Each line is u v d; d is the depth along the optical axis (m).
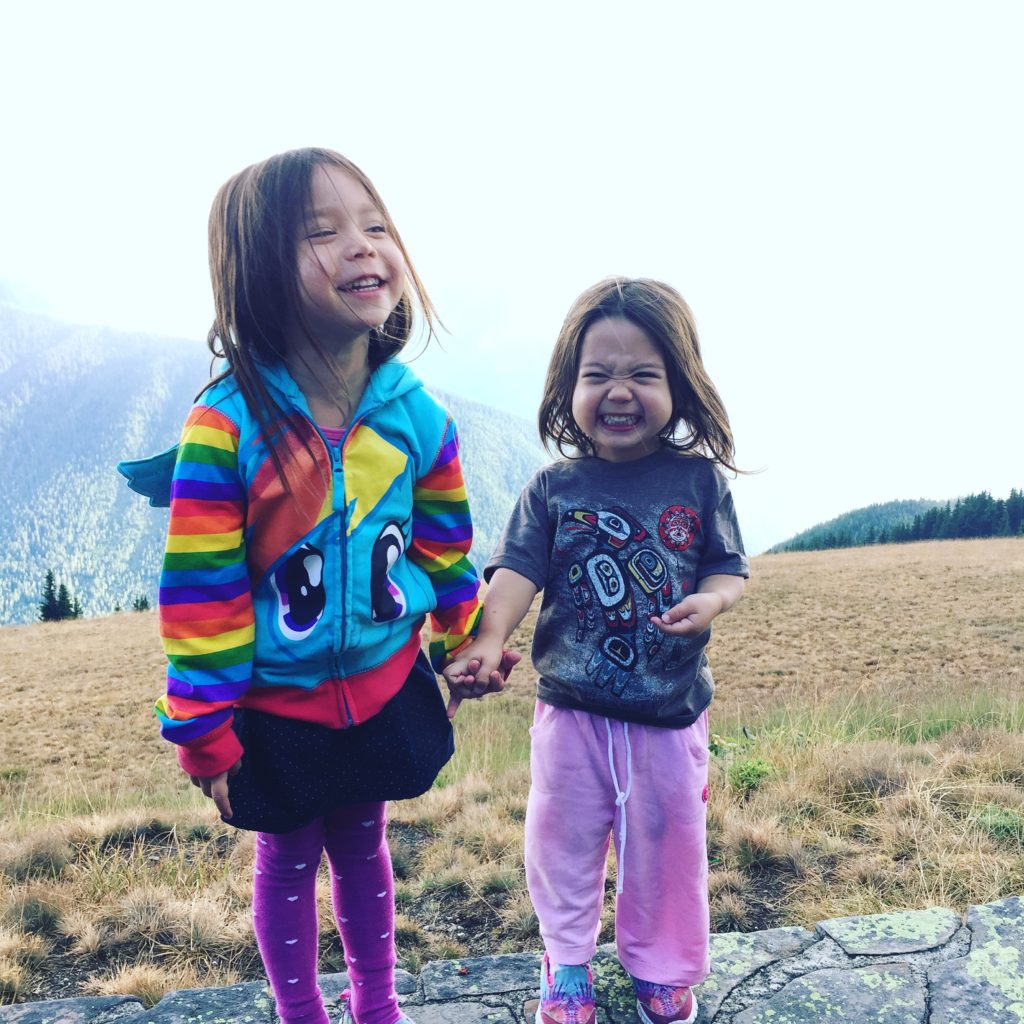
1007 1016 1.63
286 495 1.26
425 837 3.36
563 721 1.66
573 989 1.60
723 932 2.25
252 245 1.23
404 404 1.44
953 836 2.72
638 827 1.61
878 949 1.86
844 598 37.69
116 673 34.41
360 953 1.56
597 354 1.61
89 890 2.77
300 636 1.29
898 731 6.10
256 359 1.29
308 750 1.33
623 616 1.62
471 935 2.43
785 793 3.30
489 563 1.73
